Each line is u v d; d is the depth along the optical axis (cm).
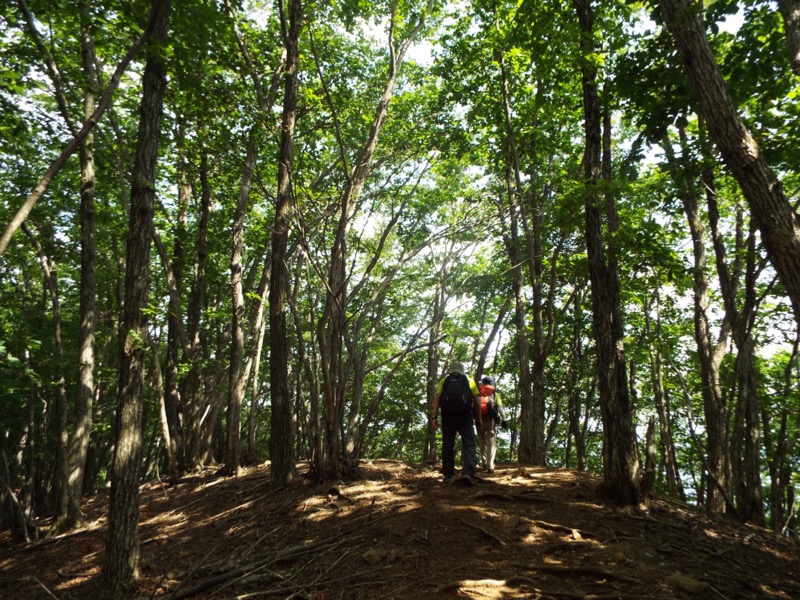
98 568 614
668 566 413
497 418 807
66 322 1509
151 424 1902
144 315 536
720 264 845
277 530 568
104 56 962
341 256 895
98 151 796
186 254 1468
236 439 1062
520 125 1045
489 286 1584
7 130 767
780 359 1438
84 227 883
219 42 617
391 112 1141
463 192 1416
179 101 739
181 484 1062
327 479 702
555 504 555
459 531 486
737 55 643
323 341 737
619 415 570
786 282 418
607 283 598
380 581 406
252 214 1346
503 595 364
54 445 1514
